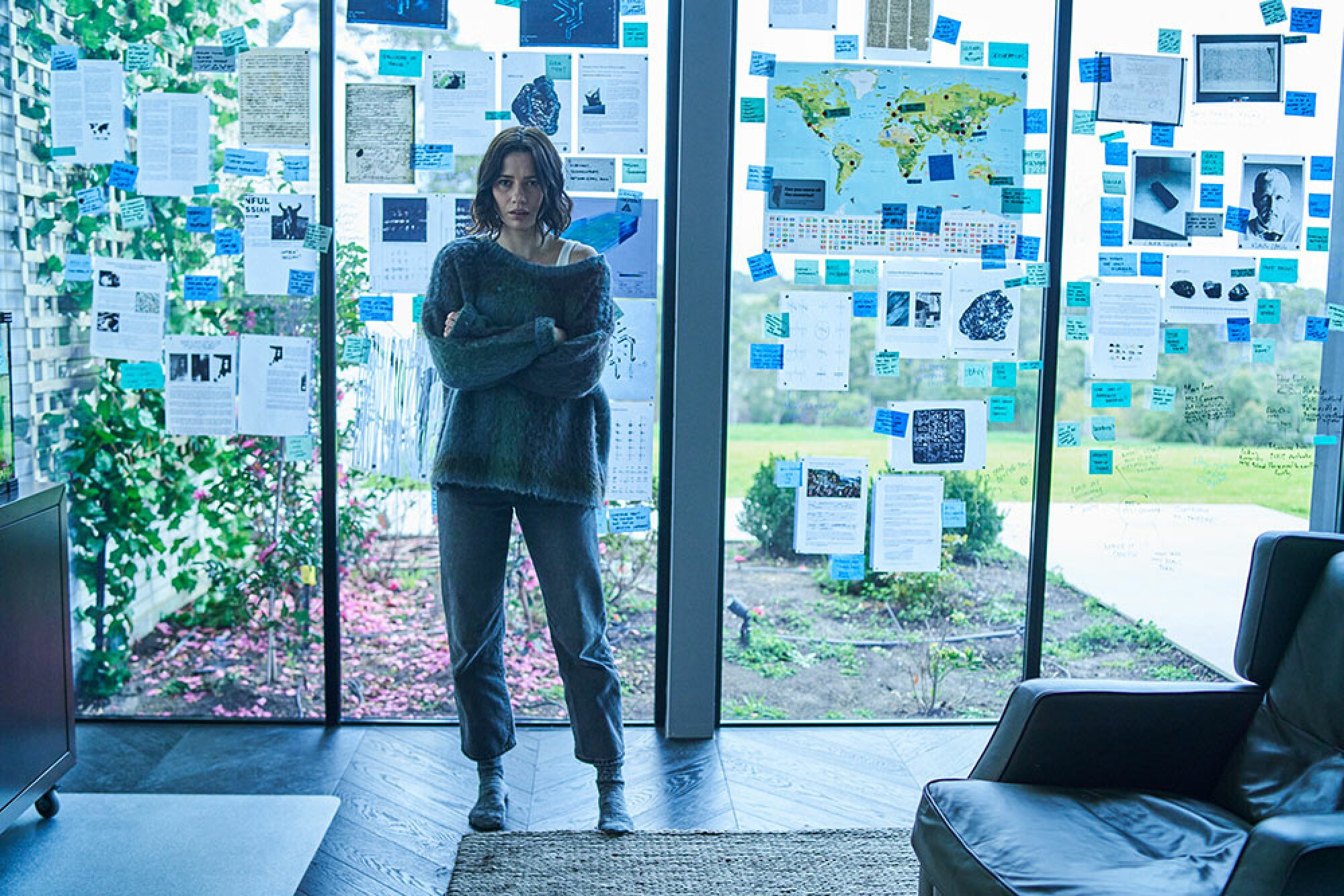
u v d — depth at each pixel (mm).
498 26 3244
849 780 3141
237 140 3273
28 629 2623
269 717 3494
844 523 3479
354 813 2912
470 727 2857
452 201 3291
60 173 3283
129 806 2920
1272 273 3391
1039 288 3379
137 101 3260
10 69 3225
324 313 3328
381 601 3521
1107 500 3477
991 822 2002
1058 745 2219
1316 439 3457
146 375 3357
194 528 3484
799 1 3254
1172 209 3363
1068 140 3326
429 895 2543
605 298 2766
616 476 3402
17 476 3225
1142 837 2023
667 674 3463
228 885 2549
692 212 3240
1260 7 3314
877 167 3318
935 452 3443
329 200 3289
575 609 2809
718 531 3342
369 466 3432
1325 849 1570
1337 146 3359
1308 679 2195
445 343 2645
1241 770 2234
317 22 3229
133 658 3510
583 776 3146
